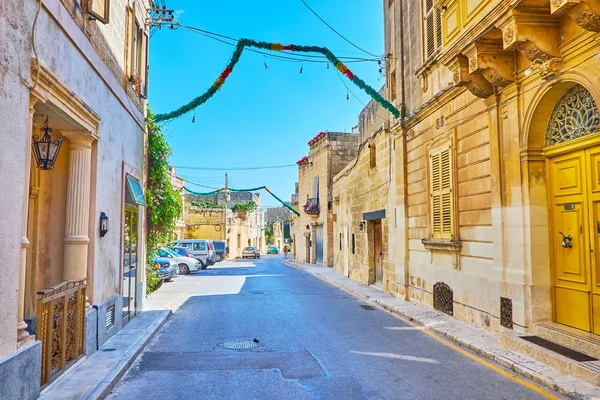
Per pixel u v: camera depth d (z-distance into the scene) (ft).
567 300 20.81
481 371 19.08
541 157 22.20
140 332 26.25
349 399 15.99
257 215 204.64
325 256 89.81
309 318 32.17
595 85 17.63
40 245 21.20
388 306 35.99
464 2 23.50
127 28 29.58
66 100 17.89
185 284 57.77
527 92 22.15
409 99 38.86
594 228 19.13
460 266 29.30
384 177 46.16
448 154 30.71
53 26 16.83
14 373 13.48
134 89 31.37
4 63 13.16
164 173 40.14
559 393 16.17
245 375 18.86
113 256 25.55
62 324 17.80
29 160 15.11
